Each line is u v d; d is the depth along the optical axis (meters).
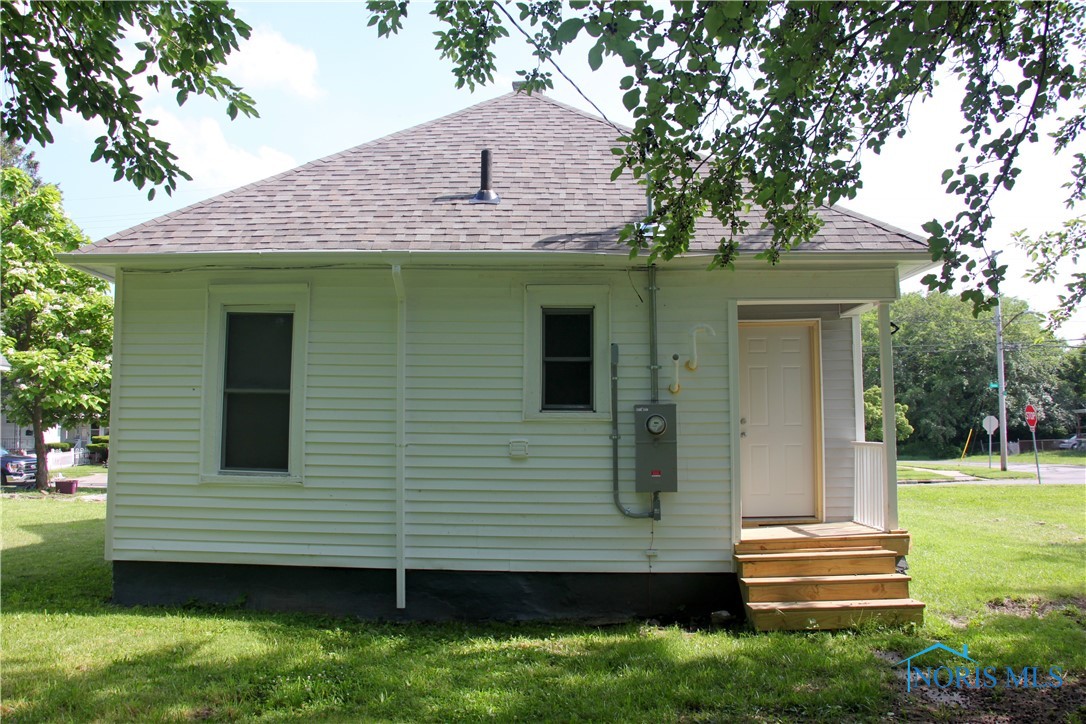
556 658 5.41
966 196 4.83
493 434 6.80
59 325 17.52
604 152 8.55
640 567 6.68
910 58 4.73
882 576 6.38
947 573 8.16
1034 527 11.95
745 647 5.61
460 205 7.39
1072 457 41.91
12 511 13.84
